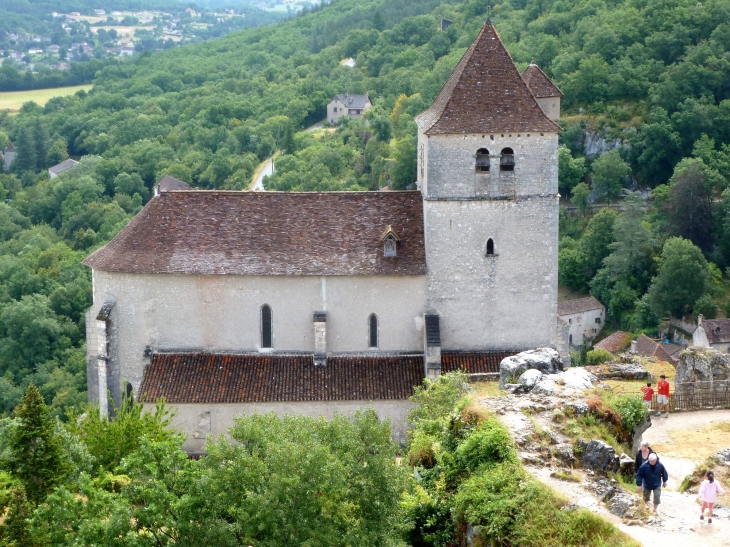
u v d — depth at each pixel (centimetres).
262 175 16612
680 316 11538
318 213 5831
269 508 3244
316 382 5541
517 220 5631
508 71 5612
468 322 5725
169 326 5712
